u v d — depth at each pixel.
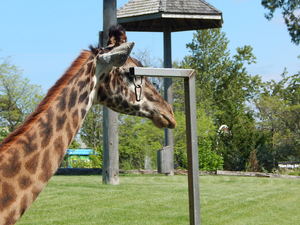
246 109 42.72
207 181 18.02
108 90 3.88
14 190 3.03
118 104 4.02
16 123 33.25
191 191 4.89
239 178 19.38
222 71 60.38
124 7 21.45
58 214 10.05
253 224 9.52
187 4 20.98
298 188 15.51
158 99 4.27
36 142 3.18
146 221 9.53
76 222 9.35
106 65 3.74
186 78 4.83
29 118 3.25
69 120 3.39
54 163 3.23
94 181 16.38
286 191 14.38
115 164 15.50
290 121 38.62
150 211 10.51
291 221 9.96
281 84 56.50
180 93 36.88
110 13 15.49
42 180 3.15
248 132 30.14
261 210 11.05
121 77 4.00
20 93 32.84
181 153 30.83
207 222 9.60
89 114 33.75
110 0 15.48
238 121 30.75
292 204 11.99
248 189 14.84
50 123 3.28
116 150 15.58
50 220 9.45
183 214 10.24
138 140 29.14
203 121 30.94
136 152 29.95
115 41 3.92
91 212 10.30
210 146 29.22
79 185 14.66
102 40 9.52
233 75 60.22
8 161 3.05
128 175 21.22
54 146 3.25
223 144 30.23
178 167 30.31
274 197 12.97
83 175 21.33
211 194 13.30
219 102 57.44
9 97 32.50
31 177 3.11
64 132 3.33
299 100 44.12
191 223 4.88
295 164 34.44
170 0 21.00
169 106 4.37
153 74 4.28
